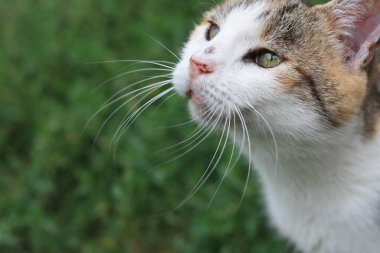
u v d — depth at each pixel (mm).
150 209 6121
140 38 7160
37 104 6902
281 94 4172
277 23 4301
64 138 6391
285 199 4930
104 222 6090
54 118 6480
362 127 4422
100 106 6469
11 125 6867
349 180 4574
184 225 6102
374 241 4609
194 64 4215
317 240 4902
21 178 6207
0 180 6344
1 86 6949
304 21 4336
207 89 4188
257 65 4238
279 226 5270
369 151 4523
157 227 6125
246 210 5840
